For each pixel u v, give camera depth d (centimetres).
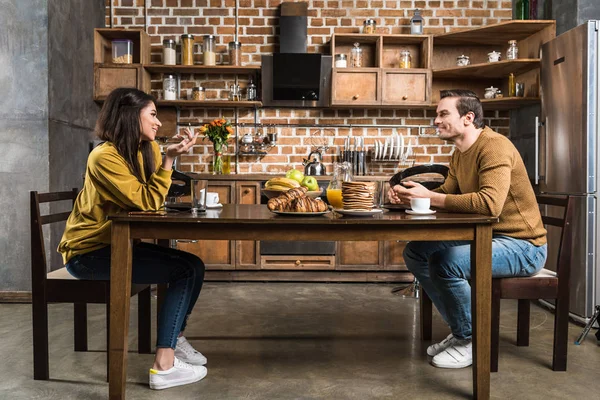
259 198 461
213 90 513
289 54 481
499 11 513
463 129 249
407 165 517
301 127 516
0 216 379
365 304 382
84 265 221
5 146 379
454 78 511
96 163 210
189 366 229
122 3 511
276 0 512
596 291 334
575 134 347
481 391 208
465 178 250
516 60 436
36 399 210
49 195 236
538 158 401
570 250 240
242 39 513
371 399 211
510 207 245
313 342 288
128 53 479
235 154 514
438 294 258
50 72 382
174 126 506
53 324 321
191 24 513
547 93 386
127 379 229
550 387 225
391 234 198
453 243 260
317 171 487
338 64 486
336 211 204
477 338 206
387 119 517
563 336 242
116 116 218
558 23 430
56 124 393
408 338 296
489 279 203
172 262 221
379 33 509
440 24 514
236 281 464
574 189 348
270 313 353
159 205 219
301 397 212
